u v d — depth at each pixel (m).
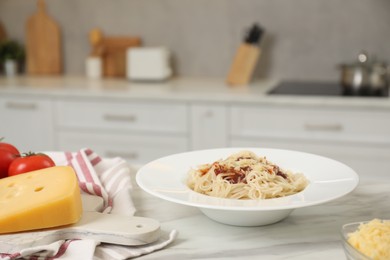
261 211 1.01
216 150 1.34
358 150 2.54
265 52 3.21
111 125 2.83
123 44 3.38
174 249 0.99
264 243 1.01
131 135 2.82
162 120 2.76
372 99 2.49
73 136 2.90
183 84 3.04
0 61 3.52
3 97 2.96
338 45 3.11
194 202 1.00
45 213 0.99
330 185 1.10
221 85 2.98
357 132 2.53
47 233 0.98
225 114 2.66
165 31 3.34
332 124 2.54
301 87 2.90
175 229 1.08
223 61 3.29
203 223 1.11
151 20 3.35
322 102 2.52
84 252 0.94
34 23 3.52
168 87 2.92
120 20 3.39
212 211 1.06
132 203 1.17
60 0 3.46
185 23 3.29
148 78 3.14
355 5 3.05
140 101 2.77
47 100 2.90
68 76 3.46
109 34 3.42
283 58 3.20
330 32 3.11
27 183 1.10
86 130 2.88
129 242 0.97
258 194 1.08
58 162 1.42
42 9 3.49
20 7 3.52
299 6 3.12
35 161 1.22
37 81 3.21
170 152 2.79
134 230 0.98
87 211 1.08
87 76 3.42
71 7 3.45
